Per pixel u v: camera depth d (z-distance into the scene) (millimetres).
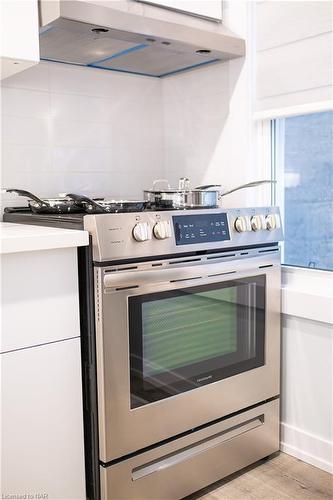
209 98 2219
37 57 1652
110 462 1489
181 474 1661
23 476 1394
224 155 2174
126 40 1791
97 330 1437
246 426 1865
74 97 2154
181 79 2344
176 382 1612
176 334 1597
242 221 1726
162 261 1531
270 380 1912
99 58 2053
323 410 1869
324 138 1936
